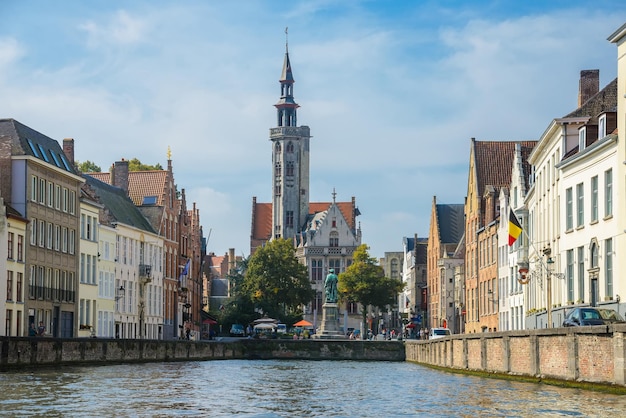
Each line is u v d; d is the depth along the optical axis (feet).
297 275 586.86
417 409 139.64
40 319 315.17
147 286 422.82
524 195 332.39
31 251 309.01
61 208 334.03
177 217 467.11
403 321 631.15
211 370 268.21
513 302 347.97
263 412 136.46
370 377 233.96
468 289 458.50
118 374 221.66
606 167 214.48
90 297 359.05
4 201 297.94
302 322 555.69
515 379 191.52
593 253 223.71
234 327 572.10
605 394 145.89
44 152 324.80
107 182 452.35
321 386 195.52
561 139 252.83
